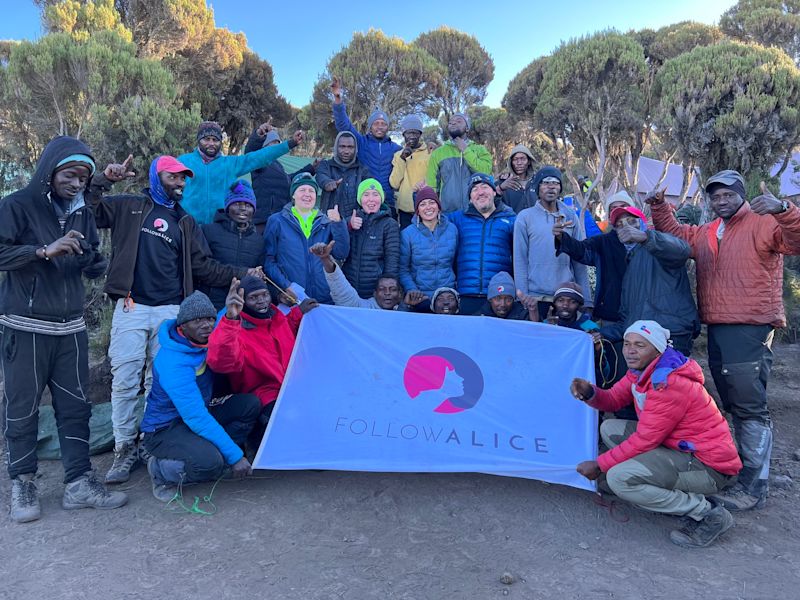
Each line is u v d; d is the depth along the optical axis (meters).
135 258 4.37
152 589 2.90
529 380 4.34
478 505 3.85
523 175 6.66
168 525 3.59
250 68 21.50
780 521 3.73
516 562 3.18
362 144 7.07
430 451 3.98
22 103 10.41
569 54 16.66
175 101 13.18
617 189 18.23
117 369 4.38
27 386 3.73
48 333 3.75
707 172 12.76
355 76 19.67
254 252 5.18
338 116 6.76
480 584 2.96
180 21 17.72
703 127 12.27
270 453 3.96
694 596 2.86
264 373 4.54
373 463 3.90
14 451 3.75
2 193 10.23
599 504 3.89
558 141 19.67
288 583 2.96
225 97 21.31
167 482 3.94
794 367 7.12
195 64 19.62
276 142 6.88
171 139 10.76
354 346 4.50
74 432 3.93
